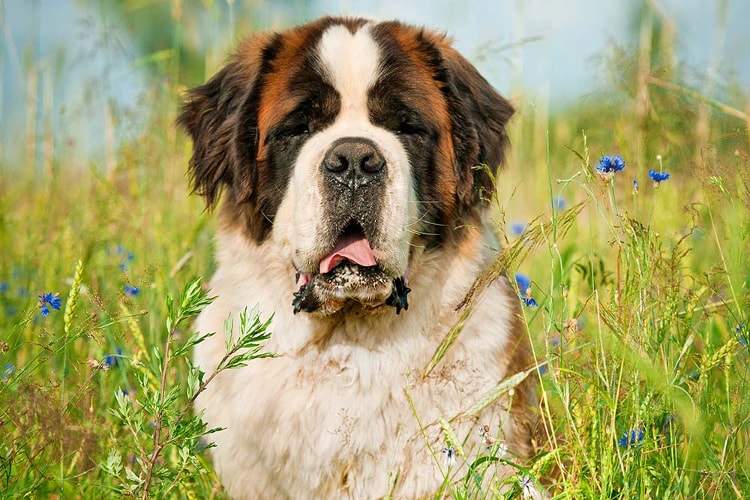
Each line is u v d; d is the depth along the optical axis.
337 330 6.45
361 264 5.98
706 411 5.60
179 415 4.88
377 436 6.37
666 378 5.05
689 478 5.60
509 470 6.25
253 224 6.74
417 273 6.53
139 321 8.27
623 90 9.38
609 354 5.70
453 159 6.81
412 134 6.57
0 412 5.89
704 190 6.63
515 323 6.82
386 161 5.95
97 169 11.05
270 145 6.64
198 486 6.83
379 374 6.42
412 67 6.64
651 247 5.59
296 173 6.23
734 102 8.91
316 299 6.14
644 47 9.49
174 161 10.77
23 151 12.85
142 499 5.05
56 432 5.80
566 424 5.74
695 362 6.31
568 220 5.44
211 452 6.99
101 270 9.02
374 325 6.41
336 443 6.34
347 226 5.96
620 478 5.39
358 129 6.29
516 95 11.26
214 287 7.04
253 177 6.75
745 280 6.04
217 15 11.18
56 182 11.04
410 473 6.24
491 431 6.30
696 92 8.61
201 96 7.57
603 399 5.43
